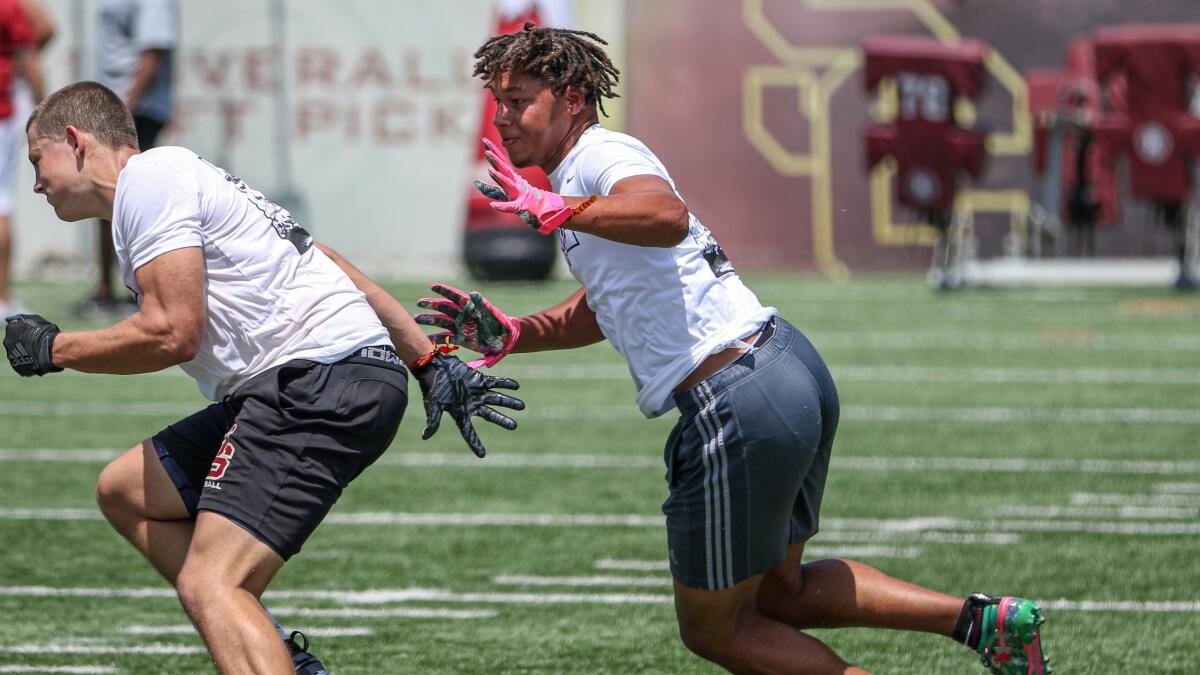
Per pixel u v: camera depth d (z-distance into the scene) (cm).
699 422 1312
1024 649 1372
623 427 3231
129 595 1930
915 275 6538
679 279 1323
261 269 1322
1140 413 3341
